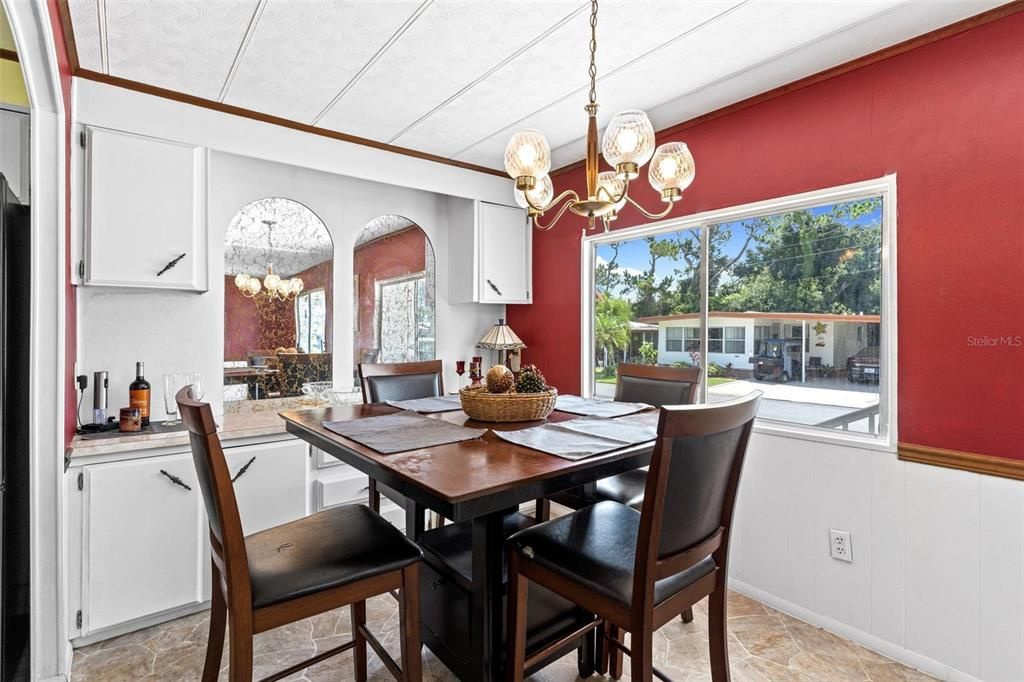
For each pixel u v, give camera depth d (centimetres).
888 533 204
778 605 236
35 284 171
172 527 222
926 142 196
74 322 234
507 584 156
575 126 293
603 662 186
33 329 171
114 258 227
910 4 181
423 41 205
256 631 123
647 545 117
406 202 364
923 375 197
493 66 225
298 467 261
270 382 304
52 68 160
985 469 181
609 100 258
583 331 354
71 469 201
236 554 120
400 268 361
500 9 185
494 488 116
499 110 270
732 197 261
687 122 279
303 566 132
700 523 130
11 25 136
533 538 148
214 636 146
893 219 205
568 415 204
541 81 238
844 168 219
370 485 243
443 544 188
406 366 268
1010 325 177
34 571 173
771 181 245
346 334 334
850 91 217
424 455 143
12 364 166
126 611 212
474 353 402
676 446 117
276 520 254
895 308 204
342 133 299
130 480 213
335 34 200
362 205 342
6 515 166
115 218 228
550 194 194
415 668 144
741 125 257
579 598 134
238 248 292
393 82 238
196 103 251
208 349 280
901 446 201
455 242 379
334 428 176
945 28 190
